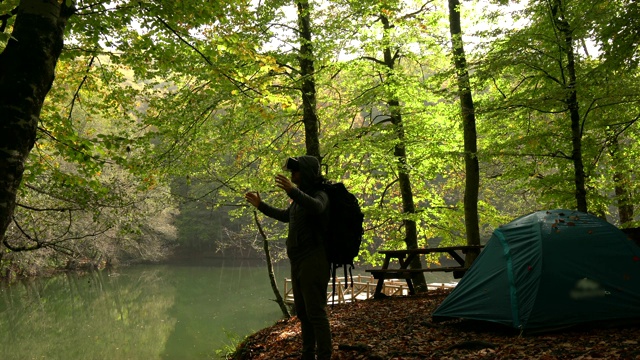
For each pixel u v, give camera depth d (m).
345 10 10.80
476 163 12.14
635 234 6.71
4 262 19.94
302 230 3.82
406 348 5.09
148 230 24.14
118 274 42.56
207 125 10.91
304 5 10.39
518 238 6.07
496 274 5.95
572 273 5.41
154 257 43.50
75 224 14.21
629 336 4.75
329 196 3.87
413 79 11.85
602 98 8.93
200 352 16.34
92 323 21.17
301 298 3.99
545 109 9.61
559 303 5.28
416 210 14.41
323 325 3.75
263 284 36.50
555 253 5.57
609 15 8.70
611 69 8.32
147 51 6.94
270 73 10.00
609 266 5.46
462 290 6.31
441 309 6.30
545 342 4.84
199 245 62.00
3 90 3.68
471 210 12.06
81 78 8.10
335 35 10.40
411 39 12.70
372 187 16.55
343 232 3.81
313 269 3.78
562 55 9.68
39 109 3.87
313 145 10.73
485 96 12.92
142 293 31.22
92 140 6.35
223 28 6.54
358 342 5.51
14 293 27.88
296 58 10.59
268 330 7.31
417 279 14.12
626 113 10.55
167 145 10.41
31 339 17.81
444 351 4.79
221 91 9.46
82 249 21.78
